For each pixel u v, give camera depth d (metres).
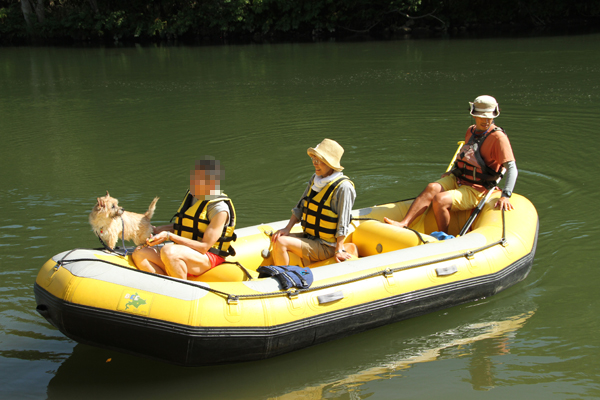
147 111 10.75
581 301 3.87
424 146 7.85
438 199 4.39
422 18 24.14
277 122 9.48
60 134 9.23
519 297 3.96
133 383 3.15
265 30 24.38
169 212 5.80
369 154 7.60
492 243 3.99
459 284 3.77
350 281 3.46
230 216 3.38
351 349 3.43
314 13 23.77
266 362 3.31
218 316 3.07
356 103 10.63
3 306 3.94
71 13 25.36
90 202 6.10
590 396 2.93
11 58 19.80
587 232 4.96
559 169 6.71
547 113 9.26
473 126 4.73
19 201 6.16
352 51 18.45
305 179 6.71
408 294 3.60
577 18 23.91
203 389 3.09
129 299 3.03
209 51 20.30
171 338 3.02
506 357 3.30
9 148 8.45
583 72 12.54
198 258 3.33
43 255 4.78
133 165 7.47
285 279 3.31
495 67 13.79
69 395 3.05
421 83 12.23
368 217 4.51
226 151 8.00
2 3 26.91
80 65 17.64
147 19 25.14
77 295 3.06
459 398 2.96
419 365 3.26
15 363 3.33
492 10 23.86
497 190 4.66
